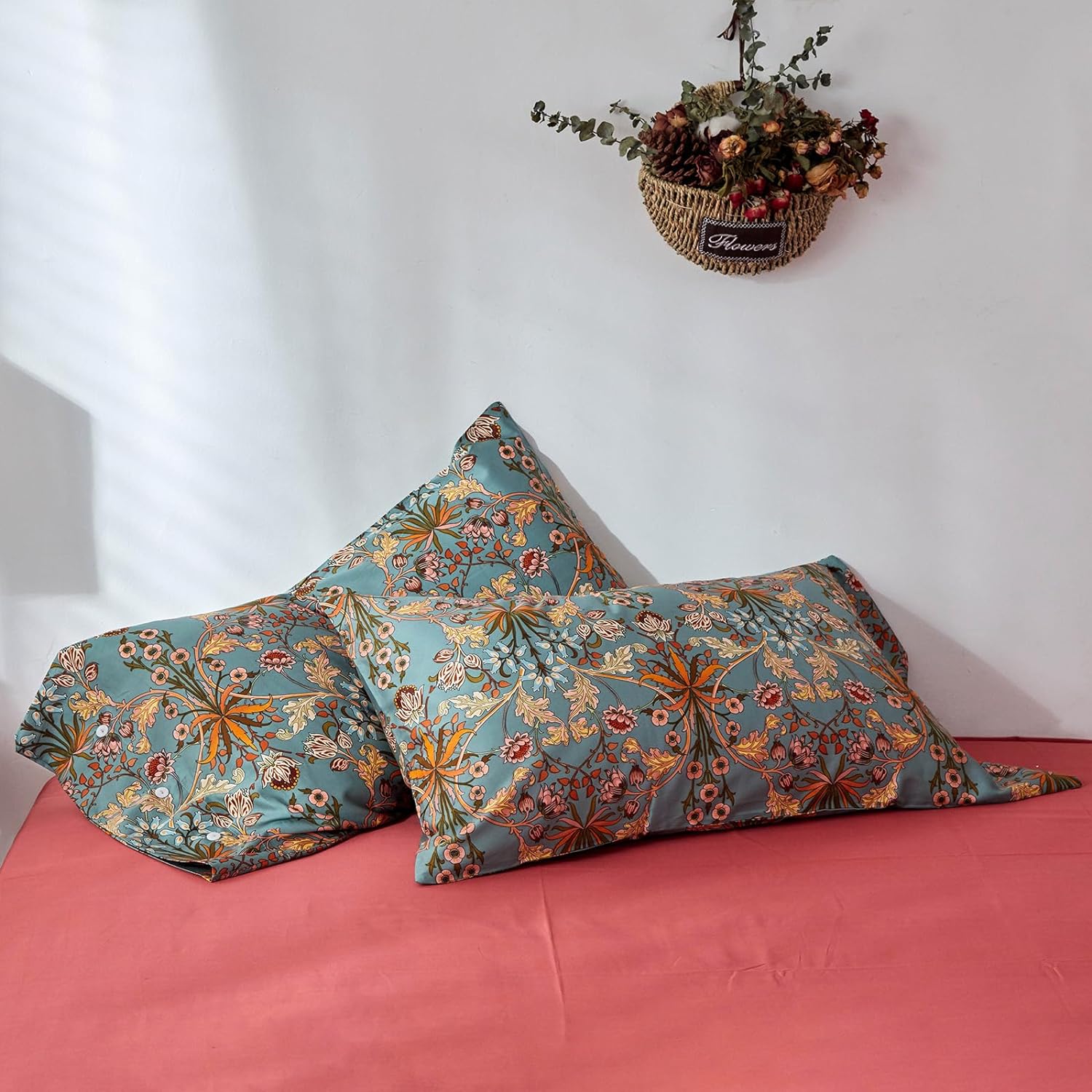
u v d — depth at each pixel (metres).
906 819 1.66
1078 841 1.58
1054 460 2.12
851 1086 1.06
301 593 1.97
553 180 1.98
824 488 2.12
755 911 1.38
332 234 1.98
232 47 1.91
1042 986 1.22
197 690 1.72
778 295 2.04
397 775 1.69
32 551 2.03
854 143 1.87
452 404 2.05
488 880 1.47
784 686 1.62
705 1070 1.09
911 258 2.05
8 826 2.12
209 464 2.03
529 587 1.93
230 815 1.62
